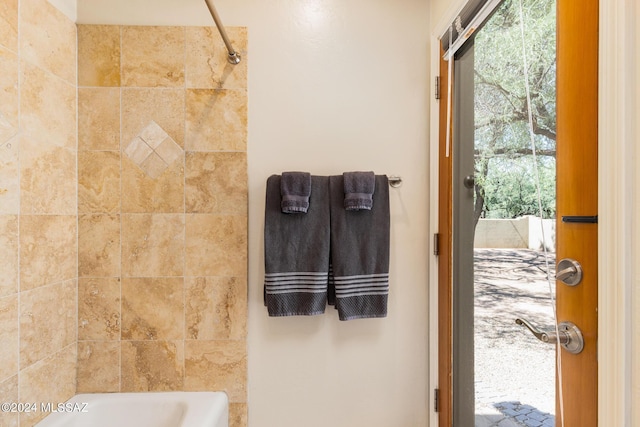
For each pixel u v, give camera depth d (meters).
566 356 0.68
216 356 1.24
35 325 1.03
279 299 1.17
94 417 1.15
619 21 0.52
